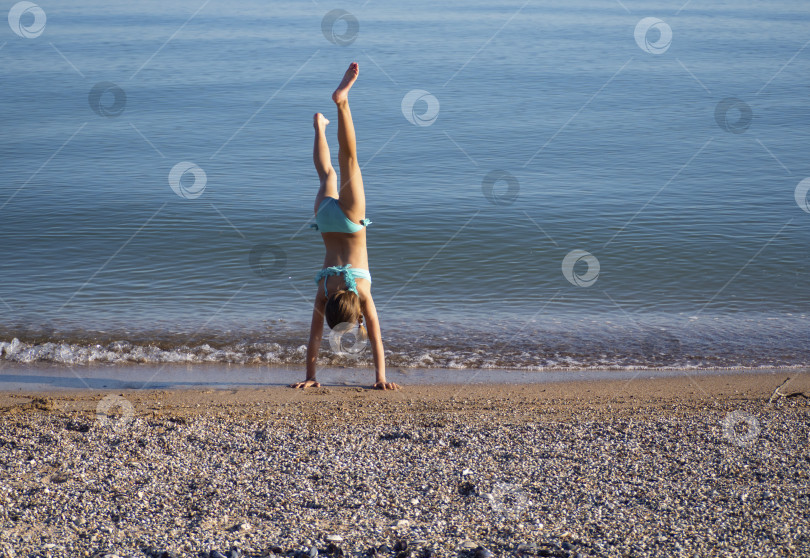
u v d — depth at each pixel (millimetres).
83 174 12453
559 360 6586
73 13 35781
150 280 8414
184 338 6938
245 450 4582
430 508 3805
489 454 4547
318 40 27781
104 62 22656
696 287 8391
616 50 25641
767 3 43688
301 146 14312
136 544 3369
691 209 11086
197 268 8812
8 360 6438
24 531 3494
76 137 14664
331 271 5664
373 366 6449
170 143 14422
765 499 3904
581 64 23047
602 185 12219
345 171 5477
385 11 37750
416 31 30047
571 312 7711
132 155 13609
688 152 14094
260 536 3469
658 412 5398
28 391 5742
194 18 34844
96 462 4359
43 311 7500
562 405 5559
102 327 7145
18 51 24219
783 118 16516
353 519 3670
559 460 4449
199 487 4039
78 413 5238
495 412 5387
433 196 11602
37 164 12961
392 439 4824
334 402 5578
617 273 8789
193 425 5008
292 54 24703
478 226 10352
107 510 3738
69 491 3953
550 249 9578
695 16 35688
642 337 7102
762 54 24562
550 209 11094
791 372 6305
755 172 12883
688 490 4027
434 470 4293
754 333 7195
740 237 9961
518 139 14945
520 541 3445
